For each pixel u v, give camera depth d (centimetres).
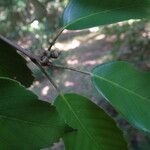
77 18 12
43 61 10
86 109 10
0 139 8
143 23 76
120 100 10
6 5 65
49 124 8
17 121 8
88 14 12
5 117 8
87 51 112
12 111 8
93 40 116
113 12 11
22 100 8
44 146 8
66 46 117
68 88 89
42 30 62
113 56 77
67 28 12
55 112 8
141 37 75
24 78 13
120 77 10
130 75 10
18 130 8
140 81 10
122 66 10
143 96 10
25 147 8
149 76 10
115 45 79
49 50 11
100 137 10
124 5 11
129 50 75
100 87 10
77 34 122
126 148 10
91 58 107
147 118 9
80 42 118
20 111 8
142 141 52
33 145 8
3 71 13
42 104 8
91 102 10
